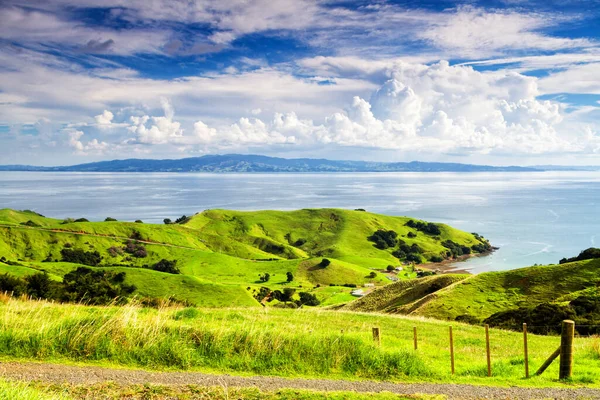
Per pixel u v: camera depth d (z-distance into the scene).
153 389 11.29
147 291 91.12
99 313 17.86
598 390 12.39
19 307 19.75
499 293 49.75
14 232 160.88
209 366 13.49
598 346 17.56
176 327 15.16
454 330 27.16
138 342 14.13
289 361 13.87
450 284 58.94
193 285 95.44
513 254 196.88
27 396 9.60
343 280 151.38
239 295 92.31
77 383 11.47
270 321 22.30
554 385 12.80
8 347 13.58
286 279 148.62
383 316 31.97
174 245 180.25
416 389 12.30
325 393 11.45
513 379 13.40
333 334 15.60
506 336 25.69
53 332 14.25
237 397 11.05
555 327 33.59
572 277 48.91
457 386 12.66
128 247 170.00
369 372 13.55
